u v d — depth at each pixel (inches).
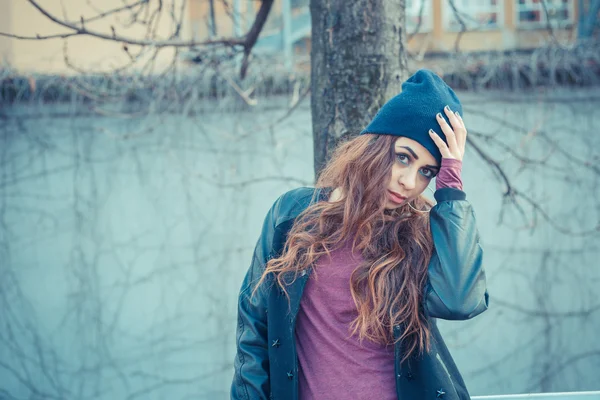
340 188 68.9
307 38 280.8
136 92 219.9
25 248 239.3
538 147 233.5
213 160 237.5
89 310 239.1
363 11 88.2
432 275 63.4
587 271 235.0
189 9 259.8
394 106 65.8
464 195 65.2
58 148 237.8
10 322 239.1
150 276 239.8
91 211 239.9
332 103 89.0
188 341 239.1
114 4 255.4
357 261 65.4
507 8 299.7
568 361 233.9
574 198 234.8
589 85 229.9
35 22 249.0
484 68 224.8
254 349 67.8
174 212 239.6
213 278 238.4
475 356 235.3
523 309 235.9
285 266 64.9
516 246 236.7
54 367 238.2
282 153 236.2
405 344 64.2
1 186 237.6
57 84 223.5
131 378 238.4
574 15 289.7
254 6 261.6
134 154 238.5
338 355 64.0
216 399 237.1
